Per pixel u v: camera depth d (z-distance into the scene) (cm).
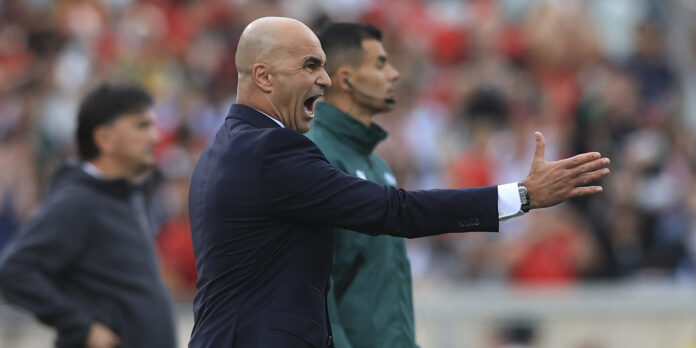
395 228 1012
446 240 2903
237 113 1081
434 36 4225
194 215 1071
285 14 4153
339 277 1280
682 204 3116
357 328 1275
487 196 1013
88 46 4062
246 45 1079
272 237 1022
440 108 3756
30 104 3691
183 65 3919
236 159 1032
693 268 2961
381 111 1385
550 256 2756
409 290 1349
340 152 1341
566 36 4150
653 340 2325
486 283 2773
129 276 1509
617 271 2867
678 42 4428
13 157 3278
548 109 3738
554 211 2900
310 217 1018
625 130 3531
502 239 2838
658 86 4069
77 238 1486
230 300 1025
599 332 2311
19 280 1458
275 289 1019
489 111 3641
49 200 1517
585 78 4019
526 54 4188
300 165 1015
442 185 3344
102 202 1516
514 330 2302
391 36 4062
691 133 3841
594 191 1002
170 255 2722
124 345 1483
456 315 2295
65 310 1454
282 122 1080
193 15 4216
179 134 3434
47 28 4128
